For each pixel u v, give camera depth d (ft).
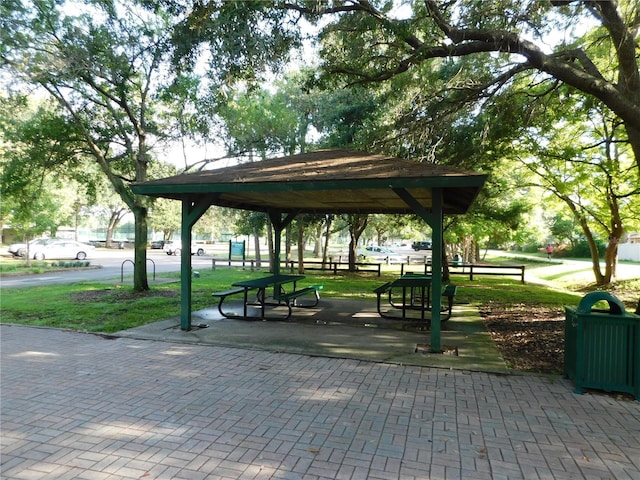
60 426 12.93
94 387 16.38
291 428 12.87
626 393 15.79
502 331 26.86
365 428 12.91
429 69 39.75
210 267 82.74
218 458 11.07
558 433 12.67
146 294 41.81
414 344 23.25
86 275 64.28
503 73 32.65
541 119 38.91
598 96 23.89
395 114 40.45
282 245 145.79
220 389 16.22
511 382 17.30
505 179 57.67
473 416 13.87
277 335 25.14
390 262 97.04
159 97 41.47
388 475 10.32
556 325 28.58
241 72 29.40
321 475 10.29
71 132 41.52
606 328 15.81
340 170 22.99
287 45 27.94
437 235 21.36
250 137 45.62
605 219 61.11
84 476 10.16
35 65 33.81
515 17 24.68
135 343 23.30
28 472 10.32
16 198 45.47
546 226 140.05
